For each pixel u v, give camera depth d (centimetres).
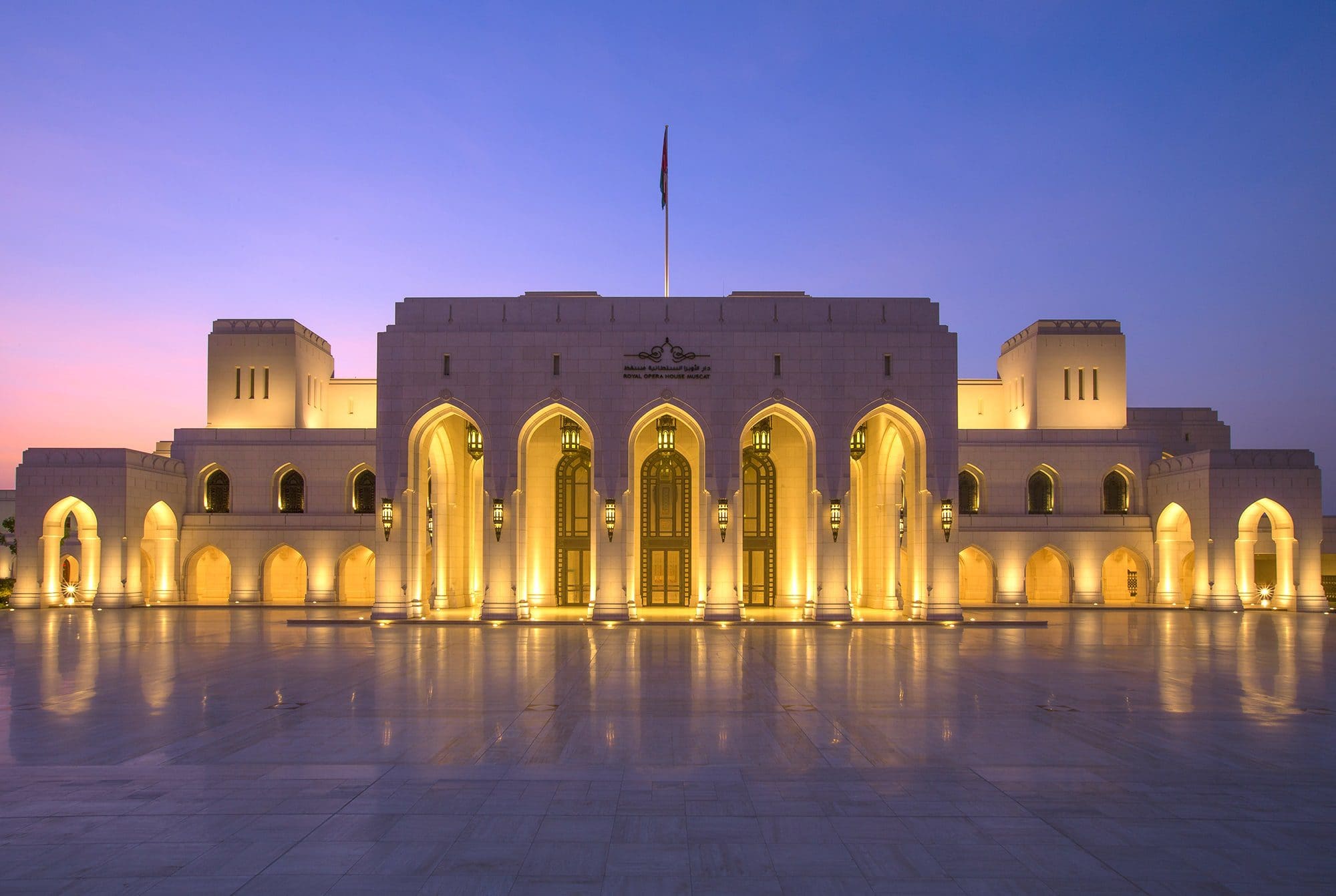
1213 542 5034
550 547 4941
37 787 1255
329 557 5469
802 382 4075
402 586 4044
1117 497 5684
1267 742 1538
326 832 1068
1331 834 1066
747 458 5019
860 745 1512
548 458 4984
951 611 4006
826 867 962
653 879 930
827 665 2559
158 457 5322
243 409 6044
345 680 2258
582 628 3769
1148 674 2388
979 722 1709
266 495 5603
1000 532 5497
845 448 4053
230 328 6097
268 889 900
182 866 962
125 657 2734
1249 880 929
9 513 7619
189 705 1894
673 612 4556
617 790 1241
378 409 4097
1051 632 3647
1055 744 1525
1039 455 5653
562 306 4134
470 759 1412
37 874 941
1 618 4356
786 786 1262
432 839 1045
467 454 4894
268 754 1443
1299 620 4356
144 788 1250
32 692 2073
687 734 1600
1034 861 979
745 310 4134
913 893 897
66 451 5022
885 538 4656
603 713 1803
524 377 4088
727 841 1041
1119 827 1089
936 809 1159
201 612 4803
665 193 4444
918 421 4072
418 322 4141
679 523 5050
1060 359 6103
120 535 4997
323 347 6538
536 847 1020
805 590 4934
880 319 4131
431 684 2181
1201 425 6938
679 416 4166
